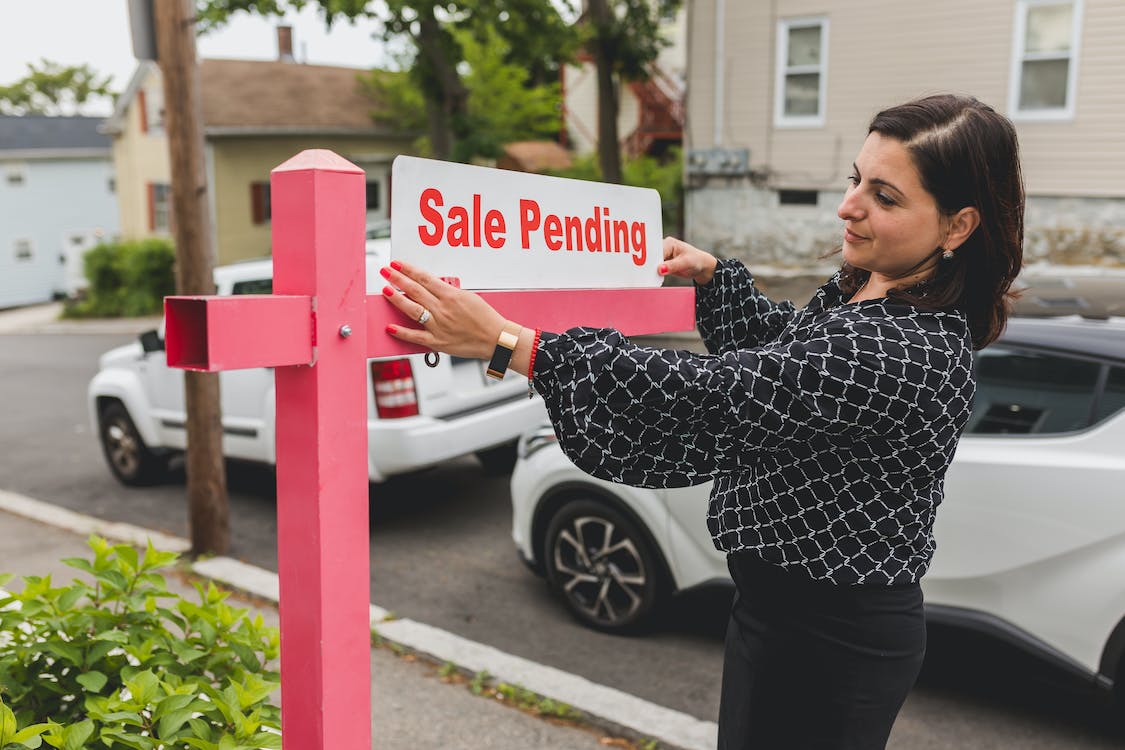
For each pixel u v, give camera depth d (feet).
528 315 5.41
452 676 12.75
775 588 5.05
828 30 48.32
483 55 84.02
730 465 4.82
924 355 4.63
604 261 5.96
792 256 51.34
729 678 5.39
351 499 4.67
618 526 13.93
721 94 51.88
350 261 4.52
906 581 4.92
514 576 16.92
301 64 91.56
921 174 4.63
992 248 4.80
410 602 15.72
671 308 6.46
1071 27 42.63
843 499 4.77
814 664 4.98
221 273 20.54
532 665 12.84
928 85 46.21
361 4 47.88
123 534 19.48
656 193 6.40
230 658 7.39
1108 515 10.29
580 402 4.50
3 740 5.63
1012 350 11.26
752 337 6.65
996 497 10.86
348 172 4.48
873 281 5.17
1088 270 43.34
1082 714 11.82
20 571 17.12
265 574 16.76
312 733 4.74
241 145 80.79
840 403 4.53
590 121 95.45
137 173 91.61
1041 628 10.74
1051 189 44.37
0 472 25.85
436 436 18.21
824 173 49.80
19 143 114.11
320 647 4.64
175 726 6.02
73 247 89.10
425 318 4.66
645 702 11.82
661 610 13.85
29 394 40.04
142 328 71.26
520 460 15.47
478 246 5.09
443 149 66.54
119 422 23.65
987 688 12.47
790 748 5.16
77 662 6.84
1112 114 42.47
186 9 16.38
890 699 5.06
